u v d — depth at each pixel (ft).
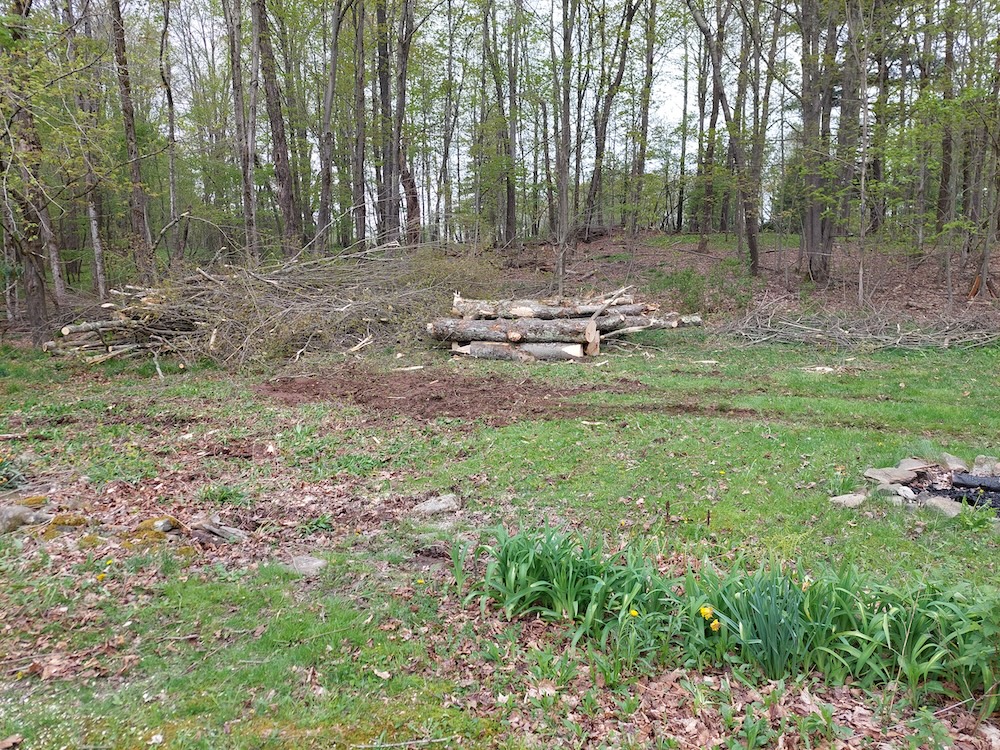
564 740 8.09
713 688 9.10
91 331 38.63
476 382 32.09
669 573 11.76
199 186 85.76
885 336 38.58
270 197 82.23
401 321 42.06
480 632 10.61
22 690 8.82
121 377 33.68
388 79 71.05
